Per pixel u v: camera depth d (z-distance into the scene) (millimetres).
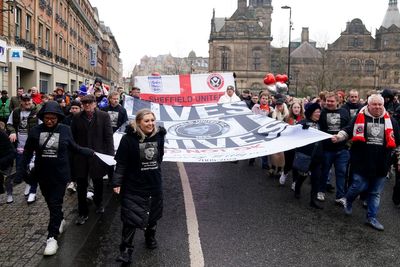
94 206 7074
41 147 5117
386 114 6227
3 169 5785
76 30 49594
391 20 80312
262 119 8102
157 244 5363
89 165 6180
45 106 5160
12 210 6797
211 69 75750
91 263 4754
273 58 79312
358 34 75000
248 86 72688
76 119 6332
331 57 72438
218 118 8609
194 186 8531
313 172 7234
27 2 27016
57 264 4695
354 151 6477
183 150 6836
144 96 11984
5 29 22328
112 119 8477
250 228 6047
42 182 5180
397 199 7535
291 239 5645
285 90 14602
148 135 4781
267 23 88625
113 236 5664
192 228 5961
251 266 4758
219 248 5266
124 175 4750
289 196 7957
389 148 6195
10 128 7852
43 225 6039
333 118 7363
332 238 5730
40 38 31656
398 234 5984
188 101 12031
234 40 72688
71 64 44938
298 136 6801
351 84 70062
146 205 4781
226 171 10219
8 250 5086
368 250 5320
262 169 10578
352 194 6598
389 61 74312
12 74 23328
